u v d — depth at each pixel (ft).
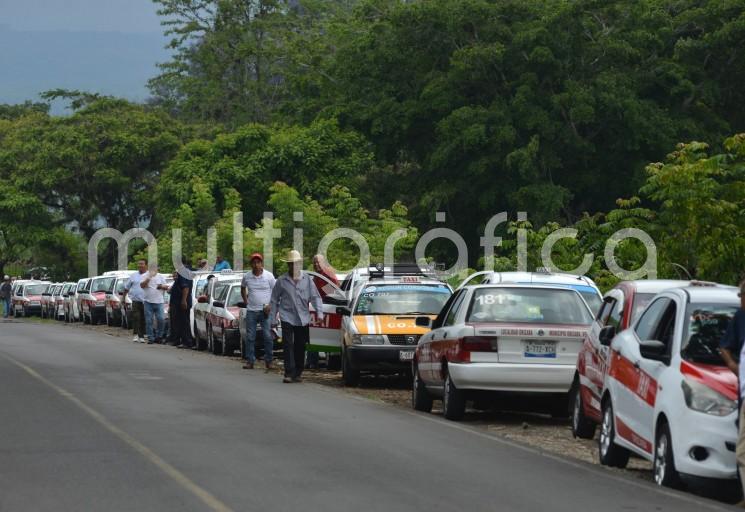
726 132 173.17
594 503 36.24
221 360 101.65
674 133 162.81
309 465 42.34
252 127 194.70
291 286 77.77
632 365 43.86
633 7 171.01
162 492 36.52
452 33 175.11
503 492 37.86
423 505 35.09
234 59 256.52
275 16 259.80
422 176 183.42
